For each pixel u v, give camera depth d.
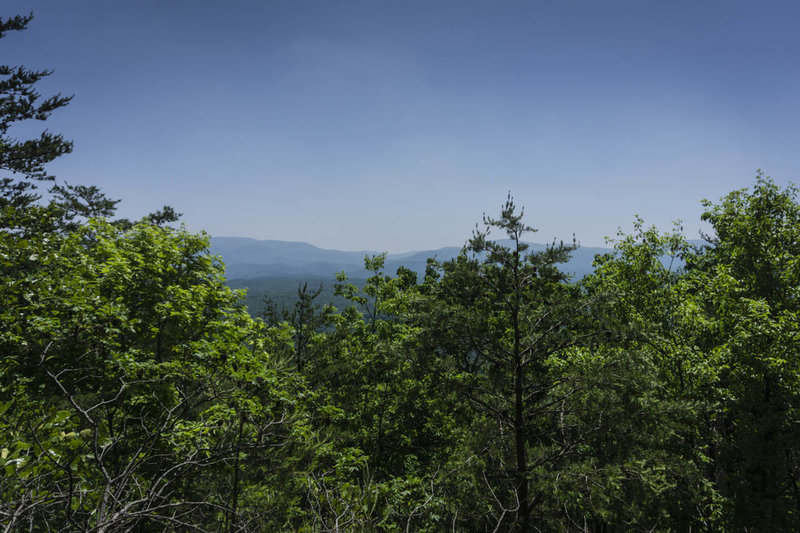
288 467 7.76
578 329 12.28
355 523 6.45
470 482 10.06
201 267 14.48
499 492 9.99
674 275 21.73
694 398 15.47
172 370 7.67
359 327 26.33
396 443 19.66
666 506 10.30
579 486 9.42
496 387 11.24
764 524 13.36
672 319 18.66
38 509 2.97
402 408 16.08
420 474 17.25
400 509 8.80
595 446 10.89
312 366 16.53
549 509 9.69
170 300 11.62
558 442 11.50
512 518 9.53
